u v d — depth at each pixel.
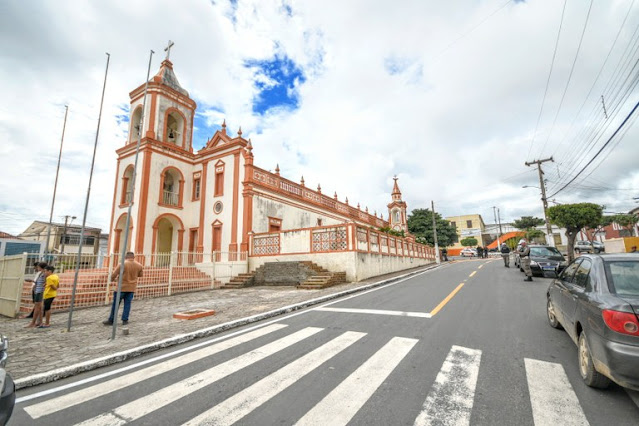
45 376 4.01
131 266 7.21
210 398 3.30
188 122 20.23
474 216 65.19
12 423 2.98
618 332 2.89
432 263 30.84
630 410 2.83
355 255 13.49
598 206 20.20
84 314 8.66
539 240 48.94
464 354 4.30
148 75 6.66
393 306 7.82
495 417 2.74
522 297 8.51
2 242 19.84
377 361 4.14
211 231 18.02
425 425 2.64
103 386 3.79
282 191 19.66
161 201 17.66
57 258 10.00
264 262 15.73
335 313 7.34
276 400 3.19
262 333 5.87
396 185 38.94
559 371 3.69
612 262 3.80
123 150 18.86
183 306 9.24
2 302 9.69
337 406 3.01
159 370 4.23
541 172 26.64
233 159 17.97
